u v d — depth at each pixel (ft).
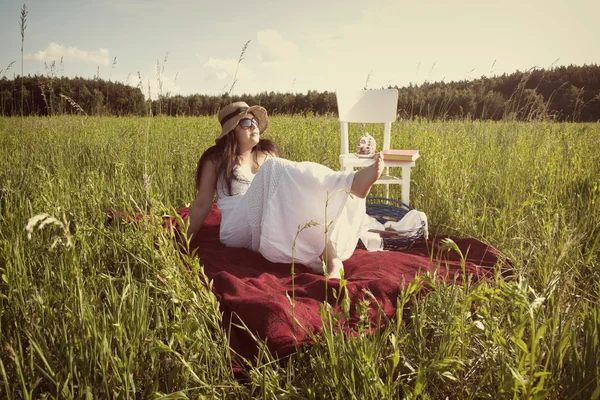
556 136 19.57
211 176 11.27
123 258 8.06
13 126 21.85
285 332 6.57
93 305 5.55
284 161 9.85
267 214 9.66
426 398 4.97
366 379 4.79
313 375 5.60
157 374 5.28
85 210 9.65
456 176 13.82
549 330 5.48
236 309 7.16
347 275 9.73
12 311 6.04
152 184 13.74
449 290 6.35
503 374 4.77
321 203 9.40
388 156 13.44
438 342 6.10
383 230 11.23
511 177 13.82
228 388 5.37
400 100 36.65
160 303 6.35
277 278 9.14
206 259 10.21
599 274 7.77
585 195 11.83
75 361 5.02
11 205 9.20
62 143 20.16
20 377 4.38
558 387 4.85
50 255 7.15
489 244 10.57
